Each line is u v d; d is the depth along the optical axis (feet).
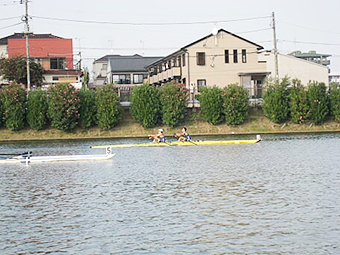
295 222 67.41
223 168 119.34
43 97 229.45
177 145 178.50
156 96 234.17
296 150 155.63
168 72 298.97
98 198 87.20
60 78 310.45
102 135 229.04
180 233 64.28
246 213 73.00
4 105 226.99
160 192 90.74
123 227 67.82
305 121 236.63
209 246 59.11
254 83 286.87
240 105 232.94
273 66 315.17
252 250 57.36
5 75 284.41
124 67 382.22
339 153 145.18
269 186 93.35
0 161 143.54
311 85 238.89
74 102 225.76
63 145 193.67
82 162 140.56
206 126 235.20
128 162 136.98
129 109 246.27
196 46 278.05
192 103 246.68
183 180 103.19
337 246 57.72
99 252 58.34
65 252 58.70
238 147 168.76
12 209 80.79
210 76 279.90
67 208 80.18
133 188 95.76
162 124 237.04
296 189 89.56
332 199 80.28
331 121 240.32
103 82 427.33
